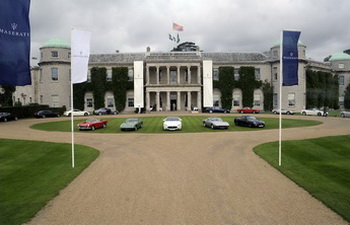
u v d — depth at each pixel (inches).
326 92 2898.6
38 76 2645.2
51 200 364.8
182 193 386.6
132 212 323.9
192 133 1031.6
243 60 2694.4
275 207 336.8
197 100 2541.8
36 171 509.7
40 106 2101.4
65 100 2477.9
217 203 349.7
